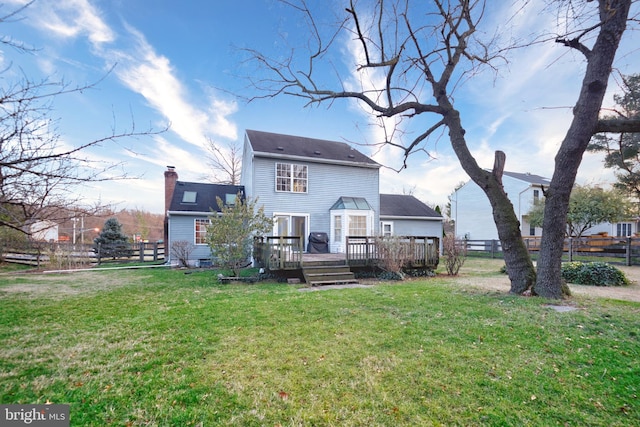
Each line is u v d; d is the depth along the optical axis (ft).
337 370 10.46
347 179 50.96
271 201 45.27
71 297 22.95
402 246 32.32
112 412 8.36
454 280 29.58
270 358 11.50
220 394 9.18
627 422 7.57
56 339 13.75
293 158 46.32
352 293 22.70
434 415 8.02
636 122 17.22
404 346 12.29
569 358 10.88
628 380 9.37
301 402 8.73
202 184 55.83
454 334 13.41
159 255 63.77
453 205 94.99
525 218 80.18
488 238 83.15
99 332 14.66
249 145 49.03
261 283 29.30
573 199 61.05
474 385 9.32
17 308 19.43
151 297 22.71
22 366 11.09
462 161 22.77
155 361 11.39
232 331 14.43
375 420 7.88
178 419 8.04
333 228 48.14
